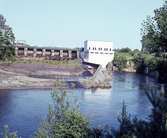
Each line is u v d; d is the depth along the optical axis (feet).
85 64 569.23
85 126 59.47
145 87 46.83
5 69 447.01
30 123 181.88
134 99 295.48
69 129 58.54
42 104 247.29
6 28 518.37
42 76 448.24
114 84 447.42
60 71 501.56
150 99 44.86
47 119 61.46
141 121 47.21
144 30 107.96
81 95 312.71
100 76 404.98
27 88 343.05
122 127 47.96
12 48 526.16
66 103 63.10
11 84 346.33
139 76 638.53
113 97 308.60
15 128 169.37
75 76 485.15
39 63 526.98
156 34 104.01
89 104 258.78
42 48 643.45
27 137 152.87
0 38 501.97
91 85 388.16
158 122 43.14
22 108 228.02
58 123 60.08
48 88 350.02
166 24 99.55
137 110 229.04
